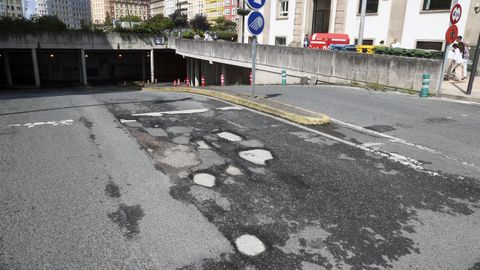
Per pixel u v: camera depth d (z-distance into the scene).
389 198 4.39
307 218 3.89
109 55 47.53
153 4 164.38
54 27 36.28
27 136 6.58
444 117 8.84
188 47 35.03
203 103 10.10
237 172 5.05
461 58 14.53
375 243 3.48
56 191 4.37
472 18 16.45
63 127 7.26
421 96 12.08
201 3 125.31
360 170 5.23
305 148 6.15
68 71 46.09
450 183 4.87
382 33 21.11
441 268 3.14
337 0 23.64
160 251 3.26
